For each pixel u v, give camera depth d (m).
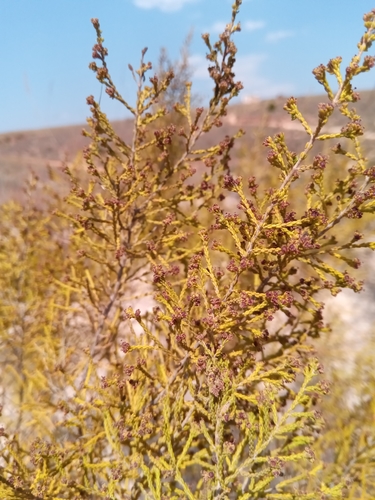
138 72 3.15
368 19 1.91
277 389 2.32
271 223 2.36
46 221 5.48
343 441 3.80
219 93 3.11
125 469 2.56
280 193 2.21
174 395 2.75
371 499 3.29
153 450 2.66
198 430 2.37
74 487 2.52
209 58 3.02
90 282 3.70
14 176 15.43
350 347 5.51
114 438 2.59
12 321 5.21
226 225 2.29
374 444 3.75
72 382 3.12
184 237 3.09
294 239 2.24
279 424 2.20
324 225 2.33
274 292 2.20
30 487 2.56
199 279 2.59
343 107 2.06
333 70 2.05
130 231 3.43
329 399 4.18
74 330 4.65
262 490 2.35
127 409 2.77
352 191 2.36
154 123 5.69
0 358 5.91
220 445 2.20
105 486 2.42
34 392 4.66
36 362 4.96
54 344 4.00
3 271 5.39
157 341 2.35
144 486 2.77
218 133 23.06
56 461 2.48
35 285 5.23
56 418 4.20
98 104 2.96
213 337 2.33
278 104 25.64
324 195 2.46
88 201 3.02
